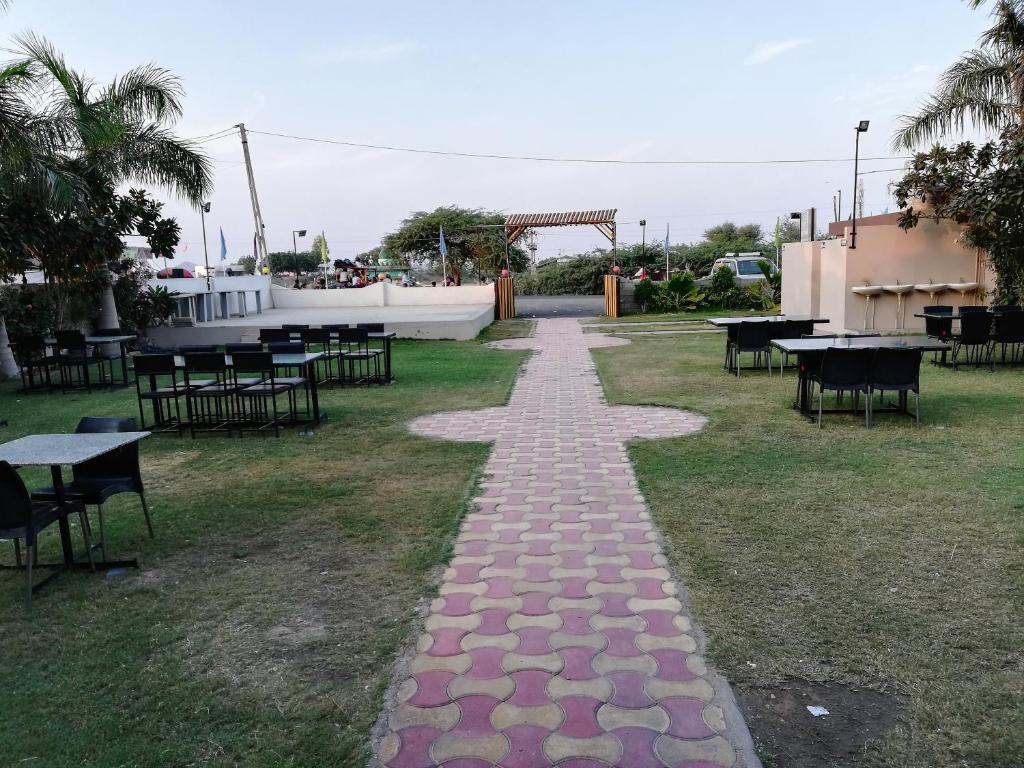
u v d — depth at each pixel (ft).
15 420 30.96
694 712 9.21
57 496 14.14
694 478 19.01
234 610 12.45
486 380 37.58
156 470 21.91
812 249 59.88
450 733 8.95
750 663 10.25
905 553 13.80
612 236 103.71
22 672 10.68
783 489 17.84
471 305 90.94
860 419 25.44
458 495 18.37
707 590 12.54
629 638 11.05
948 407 26.96
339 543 15.39
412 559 14.33
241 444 24.98
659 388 33.42
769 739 8.67
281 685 10.11
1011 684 9.58
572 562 13.96
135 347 57.93
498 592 12.79
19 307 46.14
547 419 27.35
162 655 11.03
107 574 14.16
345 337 37.14
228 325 63.93
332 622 11.91
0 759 8.70
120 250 46.29
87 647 11.34
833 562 13.52
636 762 8.32
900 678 9.78
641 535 15.20
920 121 47.47
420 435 25.39
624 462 20.90
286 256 195.83
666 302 86.02
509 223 105.40
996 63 44.27
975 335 35.35
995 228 40.32
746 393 31.45
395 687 9.97
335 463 22.00
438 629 11.53
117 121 41.55
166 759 8.64
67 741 9.03
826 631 11.05
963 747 8.41
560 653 10.69
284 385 27.48
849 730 8.79
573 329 68.23
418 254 141.69
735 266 94.94
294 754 8.66
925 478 18.34
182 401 34.40
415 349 52.80
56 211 38.29
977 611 11.51
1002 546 13.97
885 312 51.11
